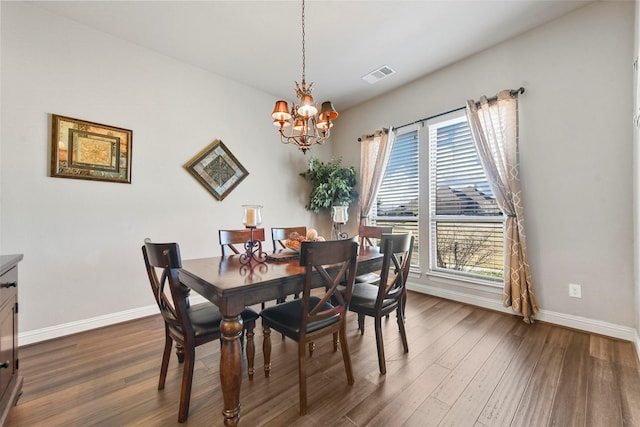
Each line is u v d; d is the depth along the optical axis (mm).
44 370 1778
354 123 4285
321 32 2572
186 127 3053
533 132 2553
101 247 2508
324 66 3158
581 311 2312
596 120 2244
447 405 1441
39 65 2223
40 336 2199
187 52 2873
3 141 2080
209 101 3238
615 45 2166
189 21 2408
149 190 2789
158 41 2688
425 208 3412
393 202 3826
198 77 3152
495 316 2670
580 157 2316
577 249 2332
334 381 1656
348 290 1621
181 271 1652
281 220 3955
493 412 1389
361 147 4055
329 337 2289
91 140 2447
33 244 2191
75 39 2391
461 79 3055
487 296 2893
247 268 1681
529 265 2568
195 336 1404
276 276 1460
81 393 1546
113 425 1314
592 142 2262
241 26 2480
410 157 3627
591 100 2268
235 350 1284
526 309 2473
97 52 2500
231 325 1282
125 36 2605
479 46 2807
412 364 1834
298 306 1745
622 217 2131
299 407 1426
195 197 3113
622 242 2131
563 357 1889
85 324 2408
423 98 3412
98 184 2494
